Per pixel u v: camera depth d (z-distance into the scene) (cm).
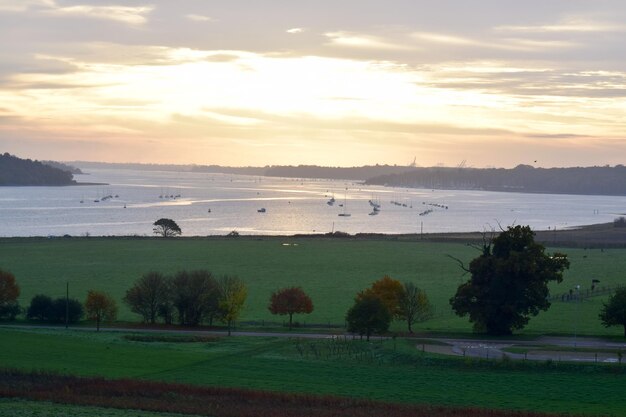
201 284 9594
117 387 5622
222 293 9512
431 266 16288
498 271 8662
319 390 5741
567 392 5722
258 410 5034
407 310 9212
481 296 8731
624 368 6406
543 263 8888
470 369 6544
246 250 18938
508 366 6550
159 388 5631
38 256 17225
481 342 7931
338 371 6450
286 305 9556
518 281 8719
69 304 9569
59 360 6650
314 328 9269
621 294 8644
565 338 8319
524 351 7219
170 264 16125
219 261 16738
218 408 5069
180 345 7712
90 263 16162
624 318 8450
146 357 6975
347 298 12094
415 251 19138
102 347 7394
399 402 5369
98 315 9212
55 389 5488
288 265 16238
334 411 5044
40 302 9600
